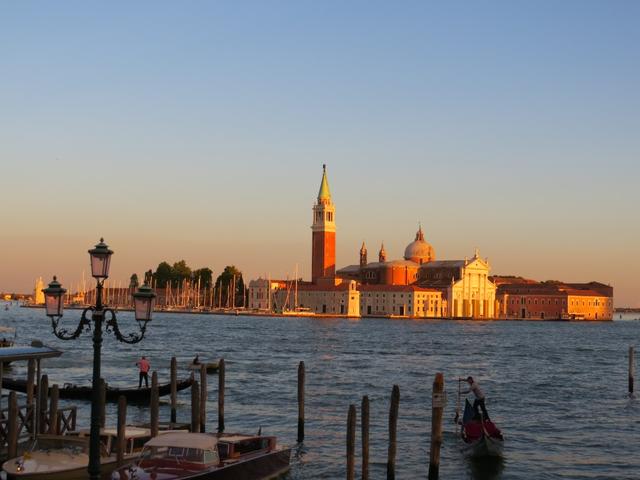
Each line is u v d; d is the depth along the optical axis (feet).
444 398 147.02
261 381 302.45
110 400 234.38
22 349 146.00
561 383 319.27
